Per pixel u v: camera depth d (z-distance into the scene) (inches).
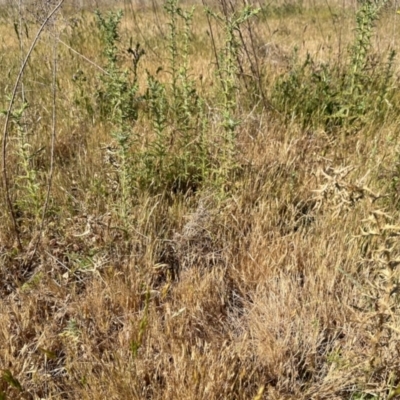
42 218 93.2
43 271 88.4
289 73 150.9
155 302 85.0
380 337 65.8
